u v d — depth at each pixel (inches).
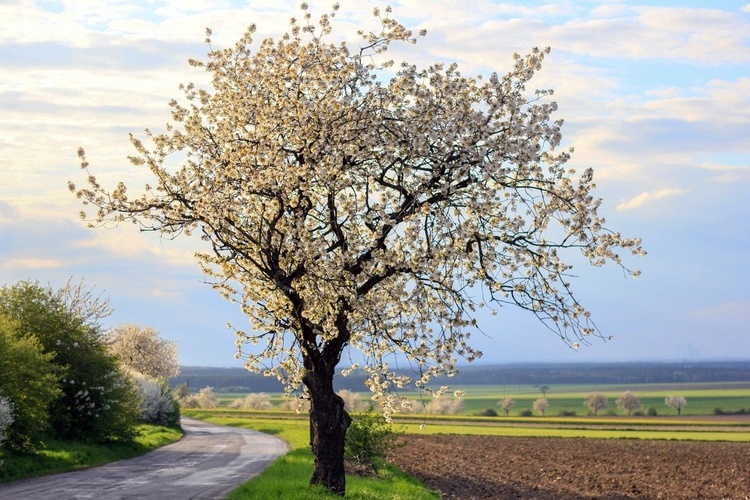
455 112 729.6
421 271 741.9
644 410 6737.2
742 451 2610.7
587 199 739.4
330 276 737.6
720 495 1625.2
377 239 751.1
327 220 828.6
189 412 4977.9
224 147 796.6
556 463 2192.4
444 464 2044.8
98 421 1721.2
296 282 818.8
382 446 1533.0
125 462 1549.0
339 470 875.4
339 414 863.7
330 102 781.3
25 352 1395.2
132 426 1931.6
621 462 2242.9
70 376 1685.5
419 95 735.1
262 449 1996.8
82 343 1728.6
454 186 730.2
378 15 789.9
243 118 792.3
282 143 792.3
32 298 1718.8
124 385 1828.2
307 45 798.5
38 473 1267.2
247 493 941.2
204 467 1446.9
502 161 723.4
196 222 788.6
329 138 759.7
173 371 4505.4
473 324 740.7
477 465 2073.1
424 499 1182.9
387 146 745.6
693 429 3954.2
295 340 844.0
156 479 1205.7
